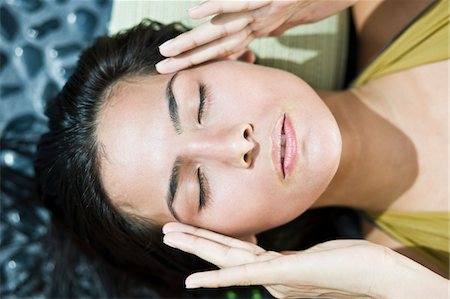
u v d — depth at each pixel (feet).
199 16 3.07
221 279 2.97
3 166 4.71
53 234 4.51
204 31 3.20
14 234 4.78
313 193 3.30
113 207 3.64
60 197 3.92
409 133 3.84
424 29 3.69
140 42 3.62
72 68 4.83
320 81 4.40
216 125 3.18
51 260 4.71
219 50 3.32
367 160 3.80
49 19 4.91
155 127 3.28
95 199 3.65
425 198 3.85
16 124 4.84
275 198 3.28
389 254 2.99
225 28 3.22
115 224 3.73
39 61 4.87
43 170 3.95
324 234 4.61
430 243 3.86
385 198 4.00
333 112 3.79
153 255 4.00
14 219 4.77
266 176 3.17
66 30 4.89
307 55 4.36
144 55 3.56
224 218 3.37
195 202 3.32
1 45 4.87
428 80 3.78
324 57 4.39
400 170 3.86
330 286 3.00
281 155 3.21
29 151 4.76
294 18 3.63
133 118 3.36
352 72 4.55
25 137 4.82
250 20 3.27
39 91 4.86
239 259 3.12
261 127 3.16
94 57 3.69
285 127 3.18
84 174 3.61
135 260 4.10
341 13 4.36
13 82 4.86
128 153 3.35
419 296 2.98
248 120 3.17
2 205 4.75
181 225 3.37
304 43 4.34
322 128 3.18
